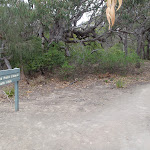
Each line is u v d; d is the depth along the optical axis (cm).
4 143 343
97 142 346
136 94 771
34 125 435
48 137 370
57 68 1219
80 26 1323
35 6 956
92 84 1018
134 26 1756
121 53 1376
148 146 327
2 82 472
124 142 344
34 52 1108
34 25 1099
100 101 668
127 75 1277
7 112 535
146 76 1260
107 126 425
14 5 901
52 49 1188
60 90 892
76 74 1191
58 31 1294
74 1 1112
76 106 605
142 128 409
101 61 1291
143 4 1262
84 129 409
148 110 550
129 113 523
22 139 361
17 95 548
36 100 699
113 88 904
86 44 1499
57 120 470
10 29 931
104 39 1421
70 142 347
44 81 1069
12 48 989
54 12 1016
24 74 1186
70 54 1322
